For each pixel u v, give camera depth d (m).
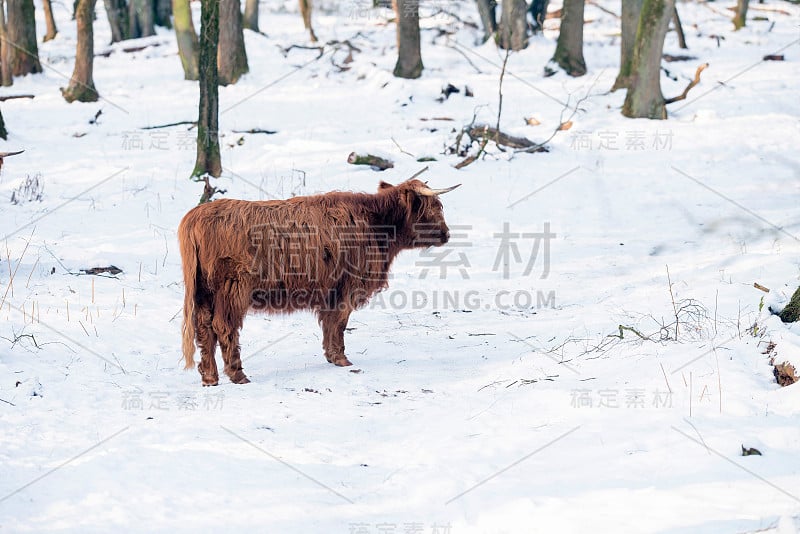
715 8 49.88
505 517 6.51
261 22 49.28
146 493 6.93
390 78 29.69
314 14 53.75
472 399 9.61
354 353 11.72
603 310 13.19
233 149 23.09
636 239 17.25
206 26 19.31
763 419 8.09
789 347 9.30
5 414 8.47
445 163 21.59
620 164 21.88
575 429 8.34
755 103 26.55
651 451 7.56
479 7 38.22
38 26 48.06
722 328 10.98
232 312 10.02
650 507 6.40
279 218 10.20
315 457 7.95
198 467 7.51
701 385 9.05
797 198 19.03
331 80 31.48
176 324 12.18
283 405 9.37
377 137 23.75
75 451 7.74
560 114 25.91
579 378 9.95
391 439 8.52
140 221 17.17
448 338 12.43
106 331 11.38
